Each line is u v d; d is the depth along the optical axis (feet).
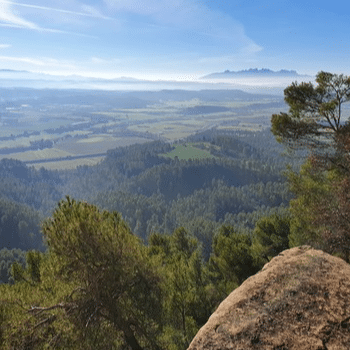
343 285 15.37
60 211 24.70
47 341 22.15
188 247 56.08
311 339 12.59
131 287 26.00
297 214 40.81
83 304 23.99
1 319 21.43
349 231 33.14
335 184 36.88
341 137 37.55
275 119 43.32
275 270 18.04
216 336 14.05
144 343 27.07
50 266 24.43
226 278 55.31
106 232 24.54
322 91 41.19
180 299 31.07
